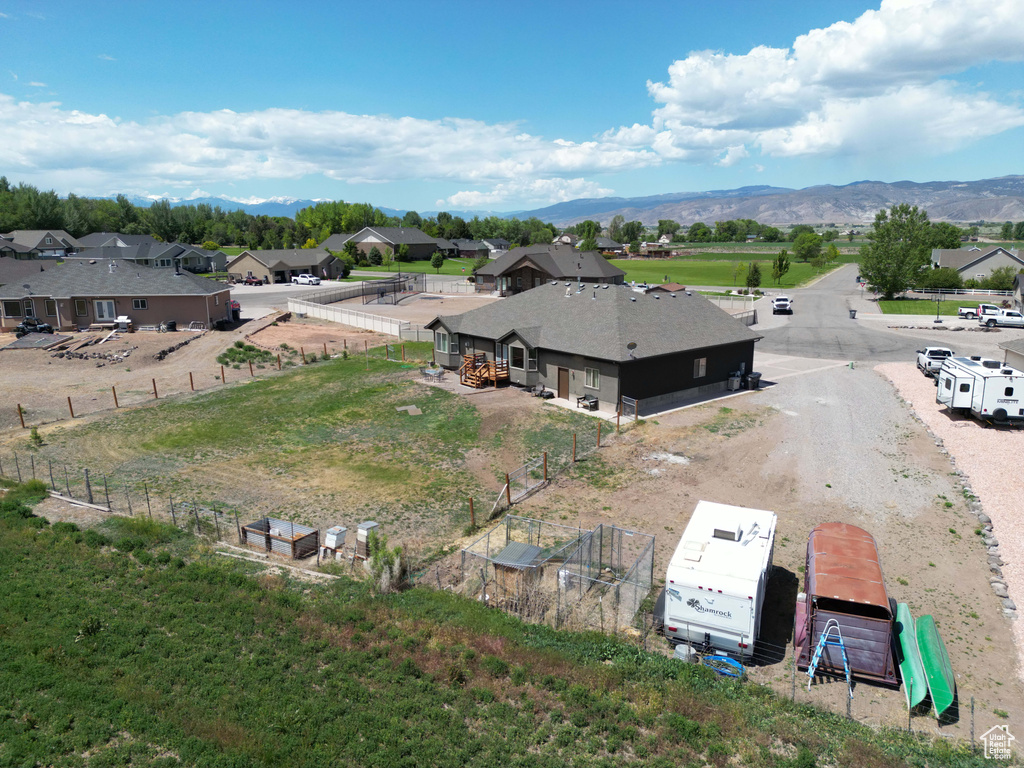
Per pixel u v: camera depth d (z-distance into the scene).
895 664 16.05
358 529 21.52
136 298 64.56
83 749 12.19
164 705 13.52
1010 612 18.48
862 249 94.00
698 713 13.91
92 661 14.86
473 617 17.64
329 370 49.41
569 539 22.72
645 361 37.47
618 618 18.33
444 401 39.97
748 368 44.41
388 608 18.08
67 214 160.12
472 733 13.18
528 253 92.25
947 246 150.12
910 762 12.52
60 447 32.91
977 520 24.14
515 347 42.50
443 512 25.39
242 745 12.34
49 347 55.59
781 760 12.40
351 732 12.96
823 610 15.84
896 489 26.88
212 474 29.36
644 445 32.19
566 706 14.15
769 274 134.50
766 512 20.14
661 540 22.95
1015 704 14.93
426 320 71.81
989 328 65.50
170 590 18.53
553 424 35.53
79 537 21.78
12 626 16.12
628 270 138.75
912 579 20.36
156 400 41.53
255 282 112.06
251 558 21.55
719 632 16.39
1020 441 31.77
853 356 53.31
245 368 50.81
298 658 15.48
